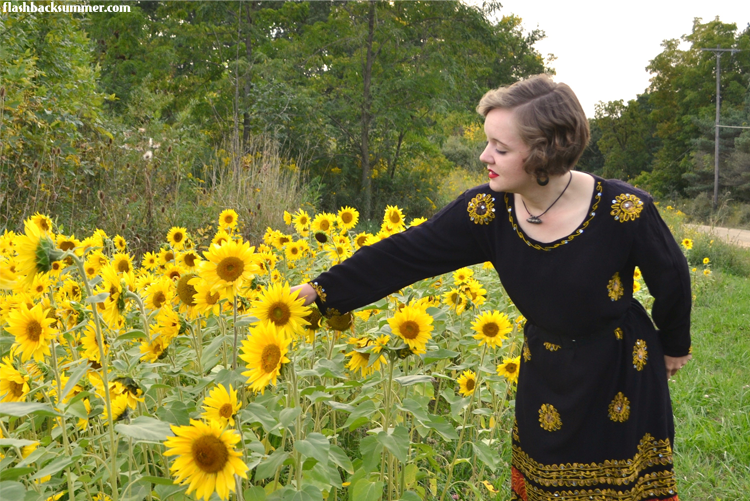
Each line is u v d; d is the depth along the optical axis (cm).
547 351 187
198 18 1454
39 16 652
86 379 196
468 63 1487
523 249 184
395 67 1387
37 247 143
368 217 1279
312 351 207
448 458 280
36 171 504
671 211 1817
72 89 664
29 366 194
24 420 209
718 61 3509
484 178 1995
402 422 220
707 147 3619
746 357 485
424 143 1443
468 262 202
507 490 263
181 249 371
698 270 989
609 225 175
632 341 183
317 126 1247
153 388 207
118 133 714
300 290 196
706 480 288
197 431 128
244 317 173
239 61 1280
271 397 188
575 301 176
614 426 180
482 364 241
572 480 183
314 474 181
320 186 1073
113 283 180
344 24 1409
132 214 548
